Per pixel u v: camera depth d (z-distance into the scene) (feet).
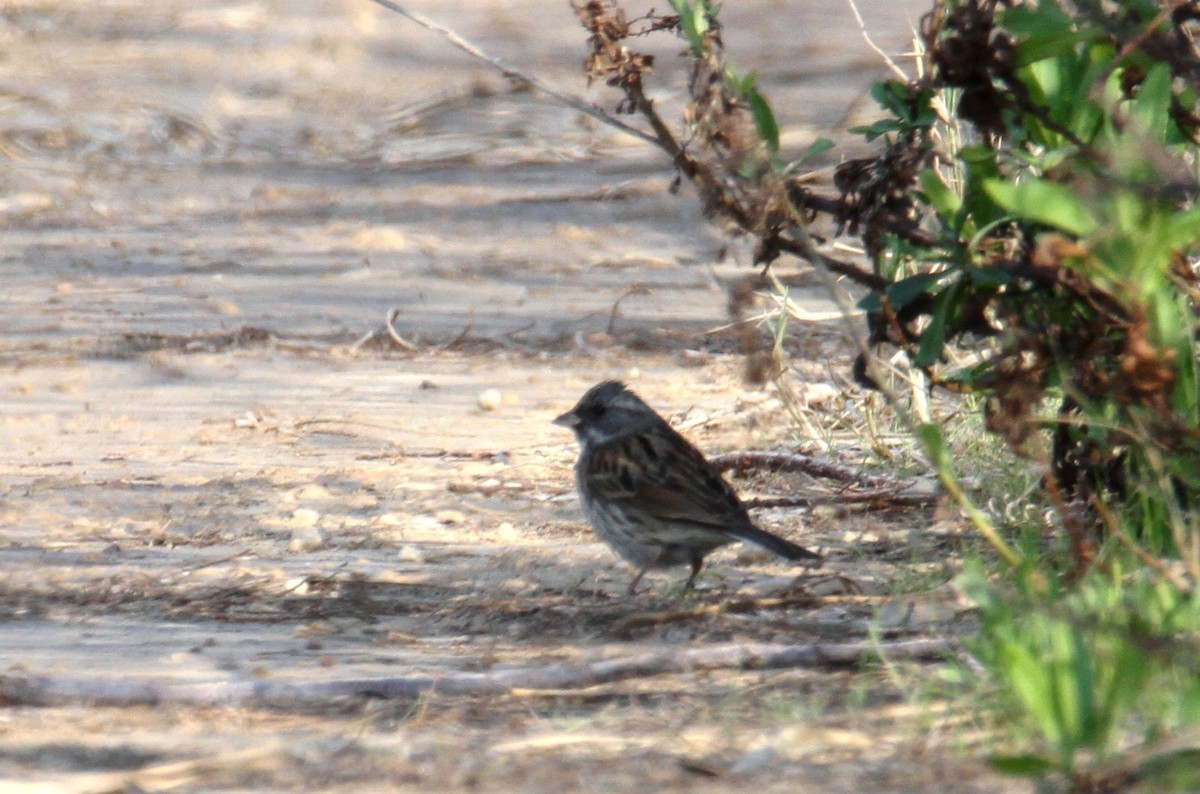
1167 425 27.71
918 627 31.42
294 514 43.73
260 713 28.04
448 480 47.14
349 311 68.08
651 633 32.73
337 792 23.63
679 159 31.71
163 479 47.34
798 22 132.05
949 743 24.88
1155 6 28.94
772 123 31.78
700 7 31.32
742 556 39.78
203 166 98.02
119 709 28.45
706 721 26.53
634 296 68.85
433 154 98.63
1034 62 29.71
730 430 50.24
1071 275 28.99
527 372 59.21
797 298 64.69
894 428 45.83
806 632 31.99
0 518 43.75
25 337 64.39
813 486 44.24
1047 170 28.86
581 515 43.80
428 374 59.21
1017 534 36.86
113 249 80.02
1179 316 29.45
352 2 146.51
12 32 135.64
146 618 35.12
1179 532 27.63
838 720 26.12
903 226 30.86
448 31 32.30
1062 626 24.27
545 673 29.01
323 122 106.93
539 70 118.52
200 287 72.64
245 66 123.13
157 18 140.15
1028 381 29.53
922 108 30.73
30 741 26.53
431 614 34.96
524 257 76.48
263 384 58.13
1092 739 22.84
